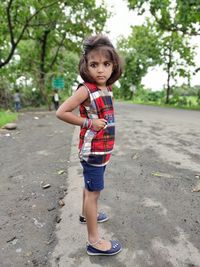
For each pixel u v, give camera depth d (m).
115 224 2.64
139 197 3.23
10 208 3.09
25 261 2.21
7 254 2.30
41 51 22.66
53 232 2.58
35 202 3.22
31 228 2.67
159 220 2.71
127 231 2.53
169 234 2.48
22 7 16.03
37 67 22.62
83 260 2.17
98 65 1.92
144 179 3.81
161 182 3.70
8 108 18.94
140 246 2.32
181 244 2.34
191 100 25.03
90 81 1.97
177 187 3.53
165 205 3.03
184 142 6.23
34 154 5.43
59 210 2.99
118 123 9.77
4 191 3.58
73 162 4.63
